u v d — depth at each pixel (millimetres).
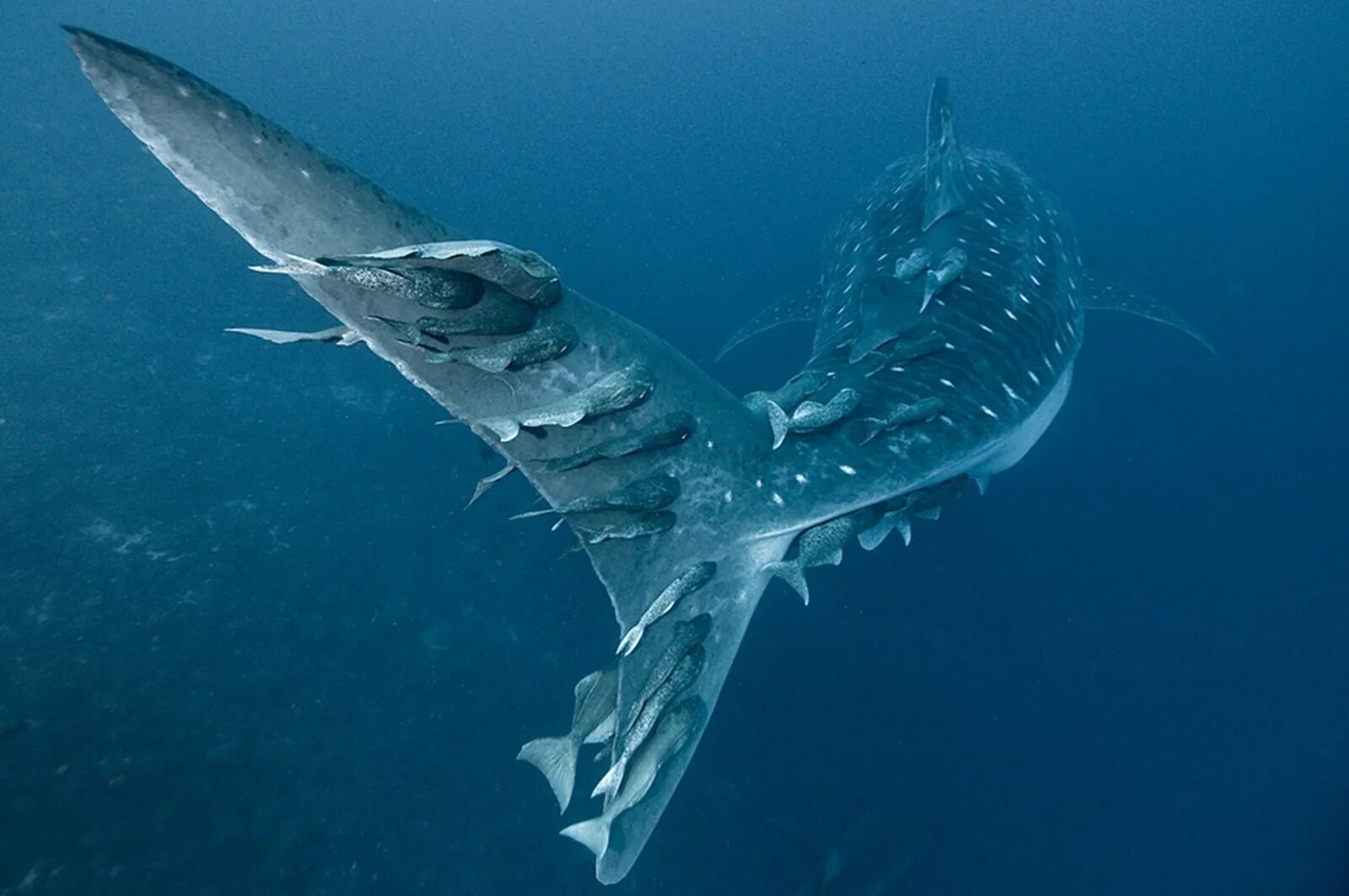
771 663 11891
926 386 6184
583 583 11211
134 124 3182
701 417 4852
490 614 10422
